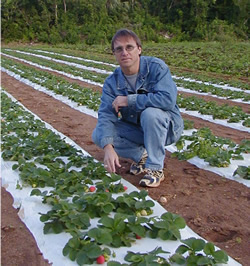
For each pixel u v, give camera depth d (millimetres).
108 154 3635
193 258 2514
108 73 15594
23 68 16562
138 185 3998
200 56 22594
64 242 2857
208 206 3574
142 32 38969
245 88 12109
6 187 3980
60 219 2949
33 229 3100
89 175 4023
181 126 4121
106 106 3930
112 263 2459
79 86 11477
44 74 14391
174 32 42031
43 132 5957
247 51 24438
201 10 42344
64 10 42969
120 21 43750
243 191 3906
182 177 4285
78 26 42062
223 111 7664
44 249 2822
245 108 9016
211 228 3189
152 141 3820
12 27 39781
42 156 4809
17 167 4266
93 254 2521
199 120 7590
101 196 3242
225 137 6219
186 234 3020
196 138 5277
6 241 2996
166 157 5027
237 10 42469
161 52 25281
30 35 40125
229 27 40438
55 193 3436
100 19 42375
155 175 3949
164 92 3756
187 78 14398
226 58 20422
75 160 4430
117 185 3721
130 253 2619
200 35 40438
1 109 7836
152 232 2949
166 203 3625
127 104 3785
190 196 3785
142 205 3148
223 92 10789
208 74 16219
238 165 4484
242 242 2994
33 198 3574
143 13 44688
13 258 2771
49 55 24312
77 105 8758
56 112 8258
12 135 5535
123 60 3750
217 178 4250
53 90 10906
